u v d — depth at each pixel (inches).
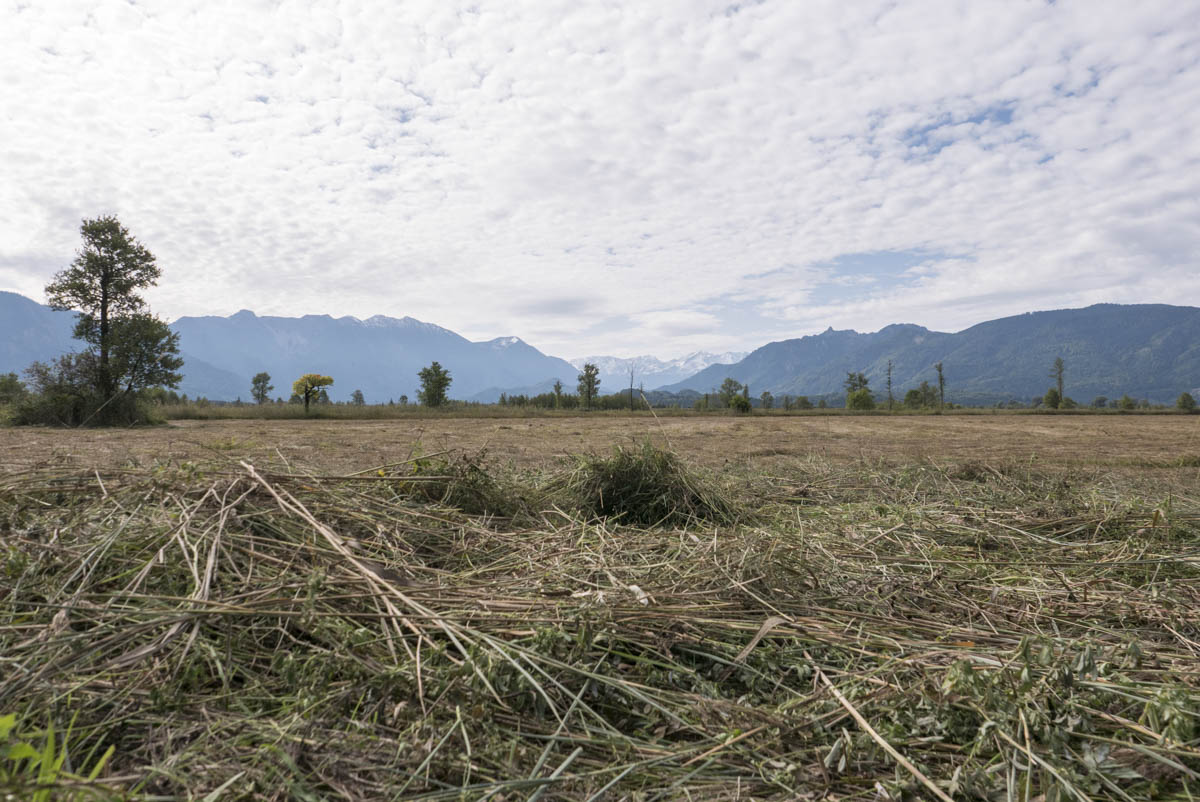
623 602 106.7
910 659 92.2
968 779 65.2
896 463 384.8
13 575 101.0
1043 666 84.7
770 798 66.0
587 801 63.4
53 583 100.3
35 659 80.0
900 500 244.4
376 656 90.3
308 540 132.6
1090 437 700.7
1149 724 74.5
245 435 613.9
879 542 173.3
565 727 77.2
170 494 137.6
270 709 79.5
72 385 823.1
